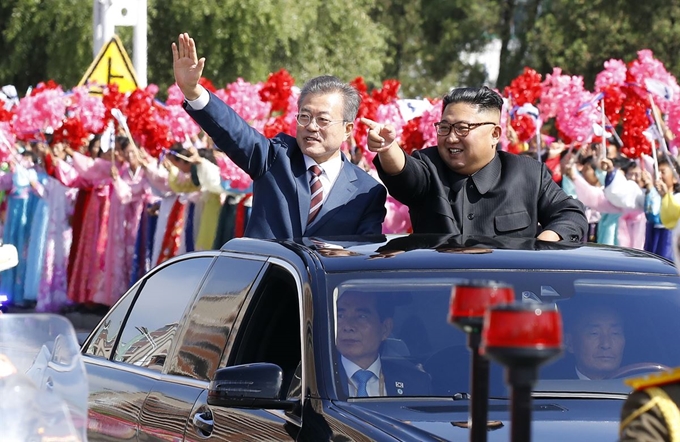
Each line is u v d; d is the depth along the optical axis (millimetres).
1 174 33688
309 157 14078
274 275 10648
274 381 9492
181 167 30234
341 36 68750
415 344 9742
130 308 12875
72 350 7027
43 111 31719
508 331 5086
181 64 13703
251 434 9688
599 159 27156
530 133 27625
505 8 83875
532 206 13656
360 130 27766
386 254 10531
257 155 13977
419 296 9977
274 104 28656
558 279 10383
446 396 9453
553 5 78188
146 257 32500
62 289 33750
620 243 26844
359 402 9312
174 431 10773
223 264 11562
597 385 9812
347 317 9758
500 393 9516
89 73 34375
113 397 12039
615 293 10383
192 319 11516
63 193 33438
